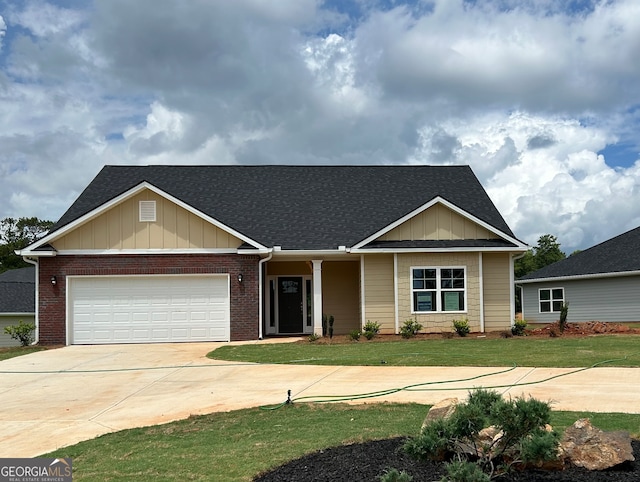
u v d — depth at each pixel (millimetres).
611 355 15742
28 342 22031
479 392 6891
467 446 6977
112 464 8211
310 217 24719
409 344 19312
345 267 25484
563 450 6852
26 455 8961
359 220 24531
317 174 27594
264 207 25250
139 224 21750
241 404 11617
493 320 22797
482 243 22547
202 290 21891
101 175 26469
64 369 16578
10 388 14188
